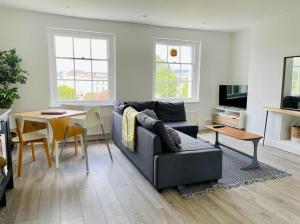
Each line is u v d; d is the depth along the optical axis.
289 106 4.19
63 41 4.60
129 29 4.91
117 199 2.48
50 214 2.19
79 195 2.55
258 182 2.94
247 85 5.21
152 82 5.29
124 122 3.56
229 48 5.99
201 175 2.76
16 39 4.17
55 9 4.03
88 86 4.88
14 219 2.11
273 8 3.87
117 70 4.93
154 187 2.75
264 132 4.64
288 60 4.15
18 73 4.02
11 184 2.67
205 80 5.84
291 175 3.16
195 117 5.72
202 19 4.59
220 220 2.13
